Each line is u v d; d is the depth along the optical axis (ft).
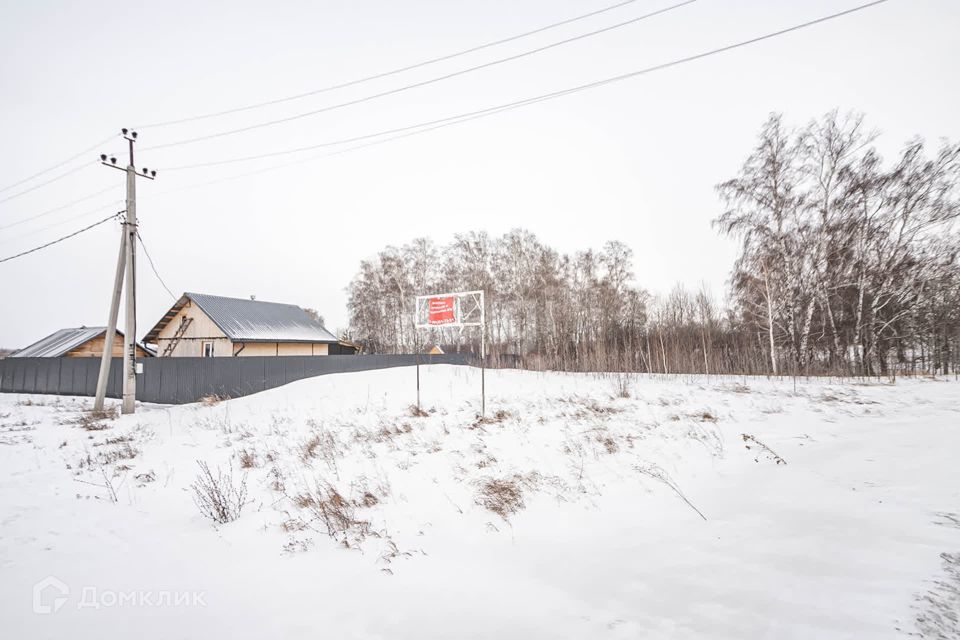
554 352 97.35
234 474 23.11
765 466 19.58
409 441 27.91
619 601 9.71
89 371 75.41
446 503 17.16
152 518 16.89
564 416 33.71
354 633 8.94
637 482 18.37
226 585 11.41
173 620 9.62
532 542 13.51
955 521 12.29
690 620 8.66
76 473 23.90
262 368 61.26
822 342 73.15
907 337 69.36
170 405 60.44
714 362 76.48
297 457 25.70
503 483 18.39
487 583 11.06
